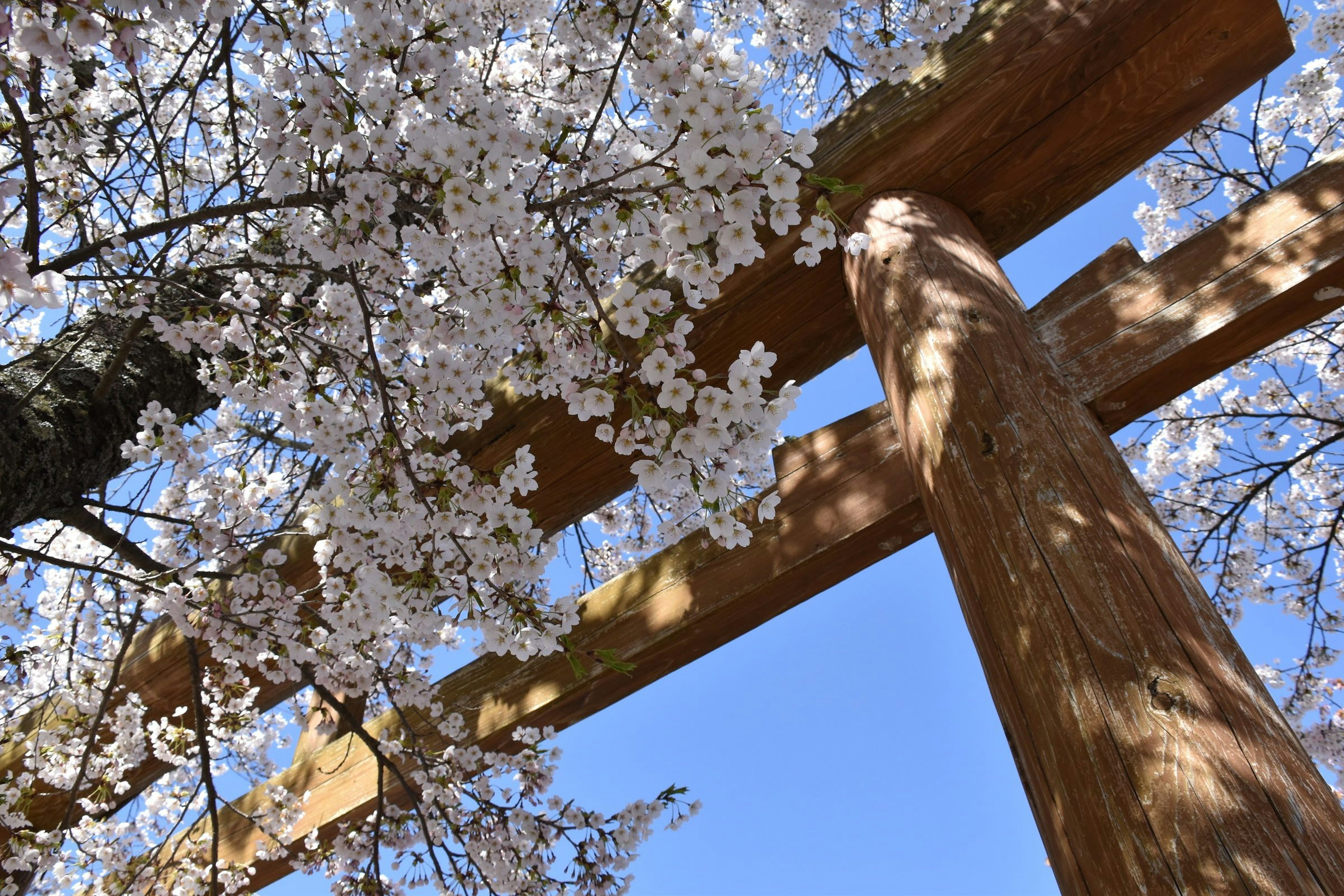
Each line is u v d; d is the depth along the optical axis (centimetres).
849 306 259
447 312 205
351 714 244
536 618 159
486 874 253
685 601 249
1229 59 221
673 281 254
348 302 209
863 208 240
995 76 232
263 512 221
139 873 262
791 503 242
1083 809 119
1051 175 242
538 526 295
